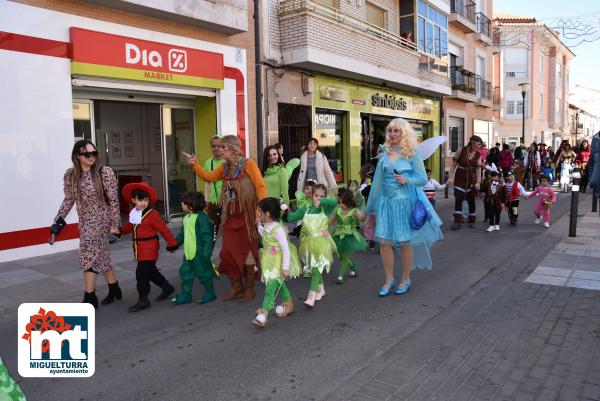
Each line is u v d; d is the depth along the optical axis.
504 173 17.59
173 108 10.75
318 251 5.23
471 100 23.78
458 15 21.73
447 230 10.00
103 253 5.32
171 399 3.38
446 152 22.52
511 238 8.95
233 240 5.41
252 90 11.70
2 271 6.89
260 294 5.82
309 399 3.32
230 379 3.64
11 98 7.37
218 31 10.59
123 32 8.83
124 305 5.48
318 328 4.64
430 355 3.97
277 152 7.00
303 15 12.03
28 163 7.62
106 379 3.71
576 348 4.01
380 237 5.40
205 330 4.68
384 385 3.48
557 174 22.89
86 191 5.11
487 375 3.59
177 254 7.86
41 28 7.68
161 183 11.02
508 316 4.81
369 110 16.28
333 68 13.20
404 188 5.40
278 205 4.71
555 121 45.94
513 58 40.16
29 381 3.71
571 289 5.62
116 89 8.98
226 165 5.45
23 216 7.59
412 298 5.50
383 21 17.23
